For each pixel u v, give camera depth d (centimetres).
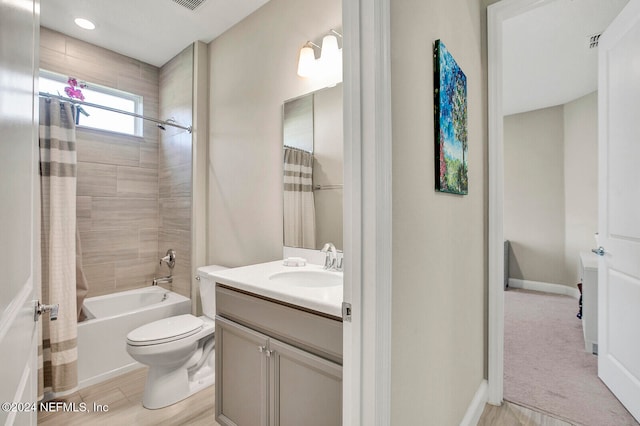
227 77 244
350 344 84
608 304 192
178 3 213
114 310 262
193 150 262
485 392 176
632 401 167
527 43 263
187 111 269
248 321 136
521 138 440
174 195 285
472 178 160
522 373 213
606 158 190
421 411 104
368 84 79
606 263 193
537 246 429
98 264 267
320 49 180
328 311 102
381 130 79
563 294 408
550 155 417
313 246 180
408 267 94
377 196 78
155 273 303
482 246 178
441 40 119
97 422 166
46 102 200
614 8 218
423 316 105
